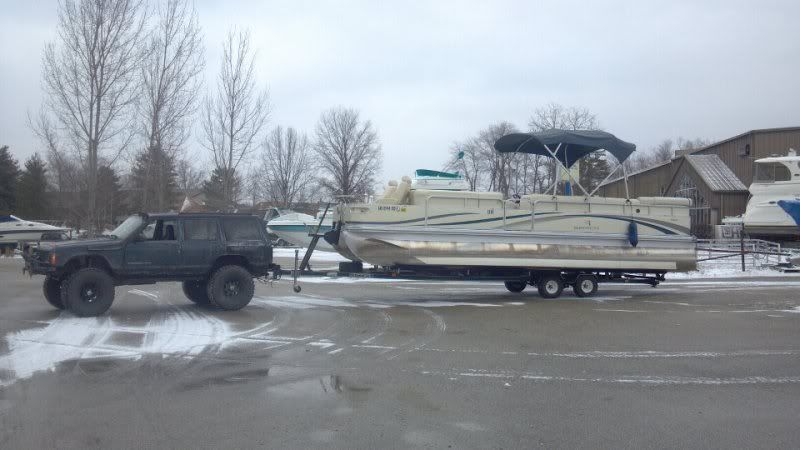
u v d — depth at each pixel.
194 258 11.80
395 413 5.96
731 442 5.29
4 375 7.21
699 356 8.57
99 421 5.67
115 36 19.11
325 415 5.88
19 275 19.97
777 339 9.84
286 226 29.91
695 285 18.83
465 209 13.95
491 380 7.21
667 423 5.76
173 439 5.23
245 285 12.19
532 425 5.66
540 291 15.02
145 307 12.70
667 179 48.25
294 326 10.62
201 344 9.01
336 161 59.00
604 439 5.33
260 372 7.47
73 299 10.96
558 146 15.56
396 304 13.79
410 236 13.41
